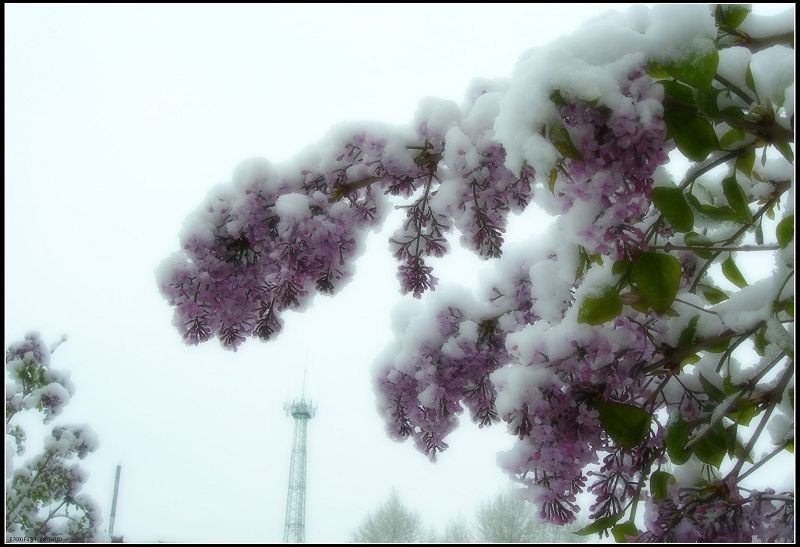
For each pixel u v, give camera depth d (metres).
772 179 2.28
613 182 1.53
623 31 1.61
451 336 2.39
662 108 1.57
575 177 1.52
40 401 7.18
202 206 2.49
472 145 2.16
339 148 2.39
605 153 1.52
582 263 2.01
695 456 2.04
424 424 2.40
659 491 1.80
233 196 2.50
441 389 2.31
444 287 2.46
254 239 2.44
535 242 2.49
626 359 1.81
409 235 2.54
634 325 1.83
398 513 18.36
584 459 1.78
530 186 2.17
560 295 2.16
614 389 1.74
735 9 1.76
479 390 2.34
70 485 7.52
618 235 1.61
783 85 1.66
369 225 2.52
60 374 7.46
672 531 1.74
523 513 15.97
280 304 2.46
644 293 1.67
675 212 1.75
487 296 2.50
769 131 1.65
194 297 2.43
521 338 1.81
